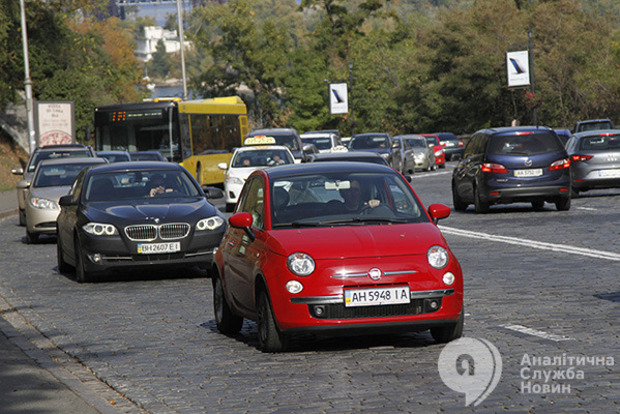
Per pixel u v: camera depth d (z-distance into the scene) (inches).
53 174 2561.5
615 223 2148.1
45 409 751.1
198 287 1524.4
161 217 1622.8
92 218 1632.6
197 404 762.2
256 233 1008.2
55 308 1353.3
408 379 812.6
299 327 914.1
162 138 4035.4
